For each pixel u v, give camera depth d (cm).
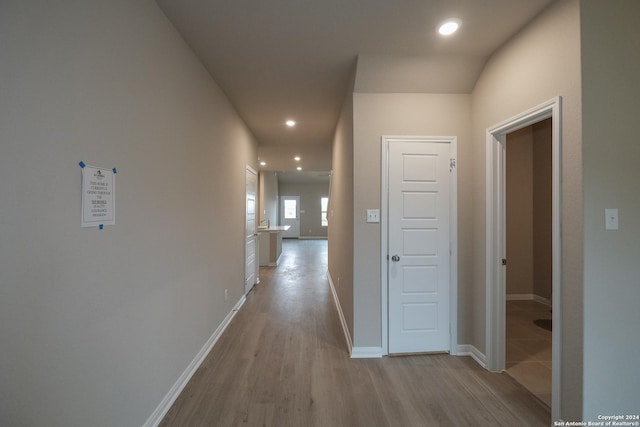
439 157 273
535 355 272
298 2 183
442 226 274
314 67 267
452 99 273
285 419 186
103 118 134
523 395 211
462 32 214
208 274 276
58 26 110
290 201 1451
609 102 163
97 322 132
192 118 238
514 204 444
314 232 1452
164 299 192
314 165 764
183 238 222
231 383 225
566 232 170
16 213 96
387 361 260
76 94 119
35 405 102
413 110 271
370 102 270
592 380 160
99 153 132
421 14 195
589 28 162
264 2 183
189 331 233
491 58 242
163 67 191
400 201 272
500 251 243
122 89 148
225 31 212
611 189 162
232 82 296
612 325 161
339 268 391
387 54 244
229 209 349
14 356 96
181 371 218
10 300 94
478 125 261
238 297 400
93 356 129
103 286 135
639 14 166
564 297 172
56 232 110
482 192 255
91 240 127
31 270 100
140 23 164
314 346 289
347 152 309
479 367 250
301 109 373
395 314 271
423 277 273
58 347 111
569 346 168
